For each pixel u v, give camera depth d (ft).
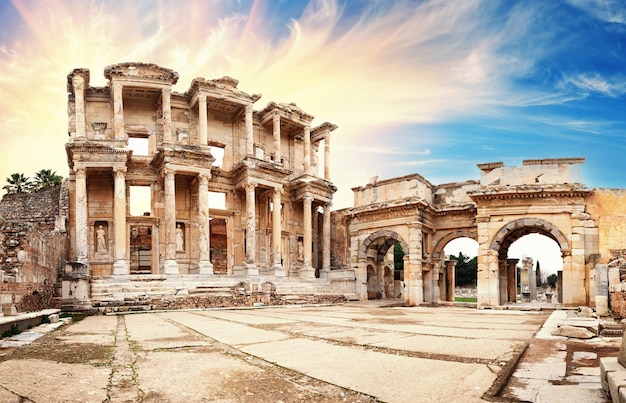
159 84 133.49
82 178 120.37
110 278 110.22
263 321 60.75
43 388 22.48
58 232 109.81
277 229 146.82
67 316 74.64
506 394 20.83
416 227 121.39
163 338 42.55
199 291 104.32
